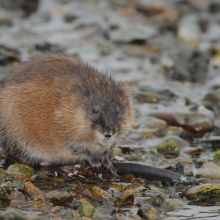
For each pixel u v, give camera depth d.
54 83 10.91
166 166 11.51
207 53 24.67
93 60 22.62
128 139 13.52
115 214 8.70
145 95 17.67
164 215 8.80
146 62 23.09
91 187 10.11
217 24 31.17
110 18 30.34
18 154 11.37
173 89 19.47
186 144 13.68
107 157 11.17
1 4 30.17
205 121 14.91
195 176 11.11
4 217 7.90
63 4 33.09
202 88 19.92
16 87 11.23
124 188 10.08
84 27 27.83
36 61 11.83
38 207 8.72
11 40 24.28
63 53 13.09
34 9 31.03
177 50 24.75
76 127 10.68
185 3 34.50
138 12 32.16
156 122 14.84
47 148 11.09
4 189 8.86
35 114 10.84
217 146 13.71
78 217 8.43
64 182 10.34
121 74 20.84
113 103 10.73
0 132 11.43
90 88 10.84
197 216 8.77
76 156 11.23
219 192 9.82
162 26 27.88
